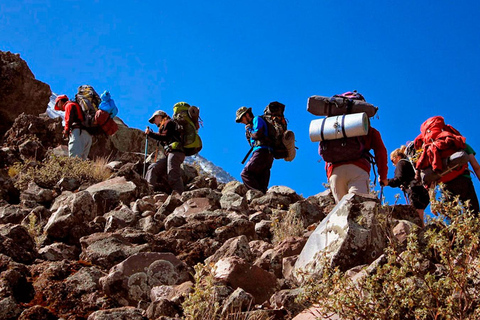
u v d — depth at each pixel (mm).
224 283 4715
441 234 3941
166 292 4758
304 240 5941
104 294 4926
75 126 12594
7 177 10336
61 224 6574
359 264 4984
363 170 6887
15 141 14125
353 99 7031
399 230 5312
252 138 11109
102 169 11156
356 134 6781
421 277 3867
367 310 3713
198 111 11969
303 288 4332
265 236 7434
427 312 3623
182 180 12203
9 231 5750
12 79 17406
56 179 10430
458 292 3713
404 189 7738
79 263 5547
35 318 4383
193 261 6047
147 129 11906
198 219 7609
